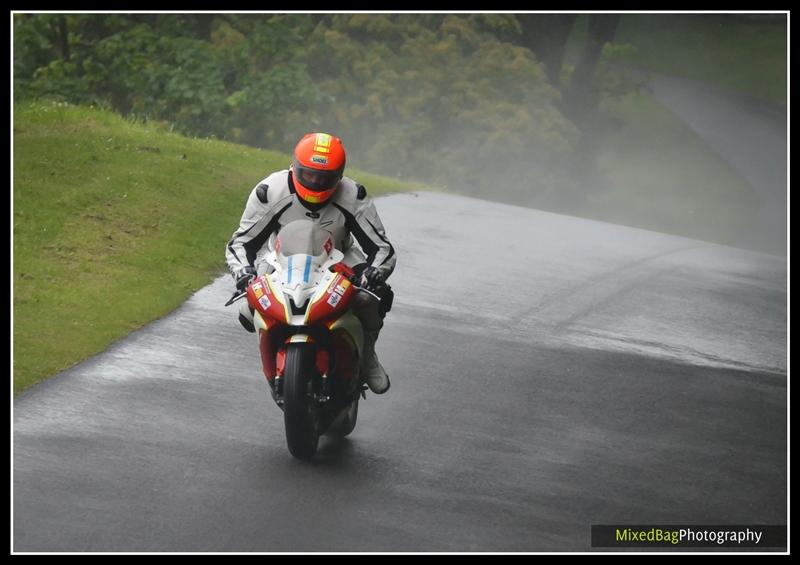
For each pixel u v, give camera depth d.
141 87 100.38
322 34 121.44
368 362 25.86
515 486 24.23
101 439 24.31
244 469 23.59
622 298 46.84
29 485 21.56
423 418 28.45
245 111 101.88
